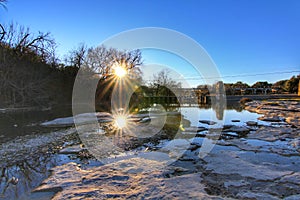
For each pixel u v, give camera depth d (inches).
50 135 177.3
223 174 87.3
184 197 67.0
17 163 107.4
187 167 97.4
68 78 544.4
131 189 74.0
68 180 83.1
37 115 333.1
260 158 109.2
